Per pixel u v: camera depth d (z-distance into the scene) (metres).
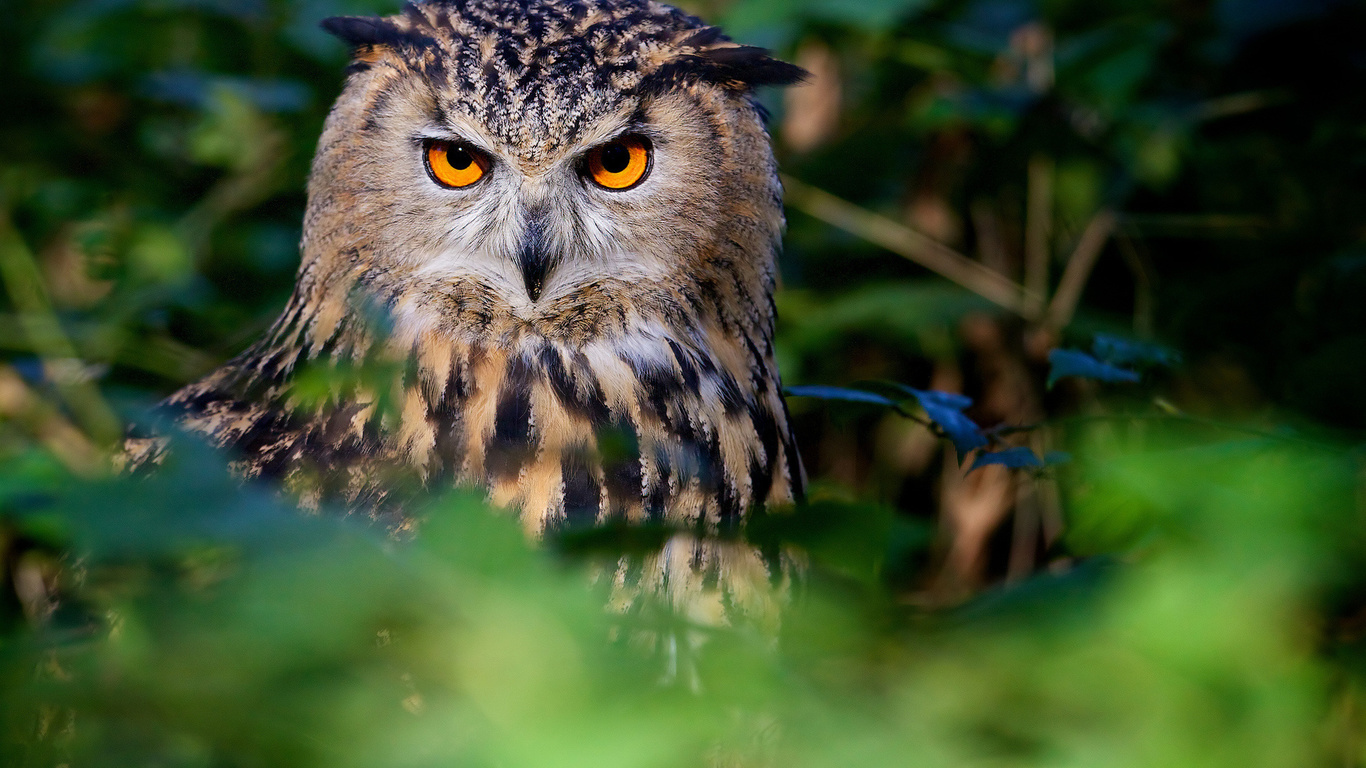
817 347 5.52
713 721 4.48
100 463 5.34
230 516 3.91
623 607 5.18
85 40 5.56
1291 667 5.08
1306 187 5.49
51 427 5.43
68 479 3.90
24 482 5.30
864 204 5.58
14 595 5.35
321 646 4.01
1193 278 5.50
